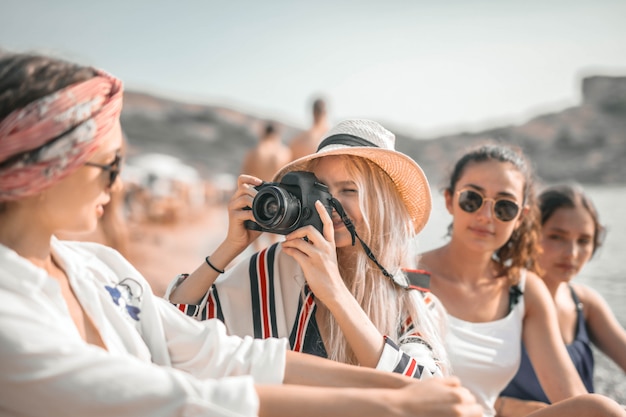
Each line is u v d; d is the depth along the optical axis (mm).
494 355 2922
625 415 2188
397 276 2445
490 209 2949
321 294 2119
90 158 1540
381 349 2088
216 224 13445
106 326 1711
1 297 1452
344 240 2330
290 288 2438
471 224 2975
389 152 2346
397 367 2061
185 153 25938
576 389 2908
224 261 2408
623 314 4973
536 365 3000
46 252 1636
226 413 1465
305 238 2234
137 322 1831
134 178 13703
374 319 2361
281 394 1582
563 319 3480
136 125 27125
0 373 1403
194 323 1897
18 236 1567
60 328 1501
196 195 15047
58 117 1458
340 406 1573
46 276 1529
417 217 2604
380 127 2510
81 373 1427
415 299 2439
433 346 2387
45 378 1404
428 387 1643
